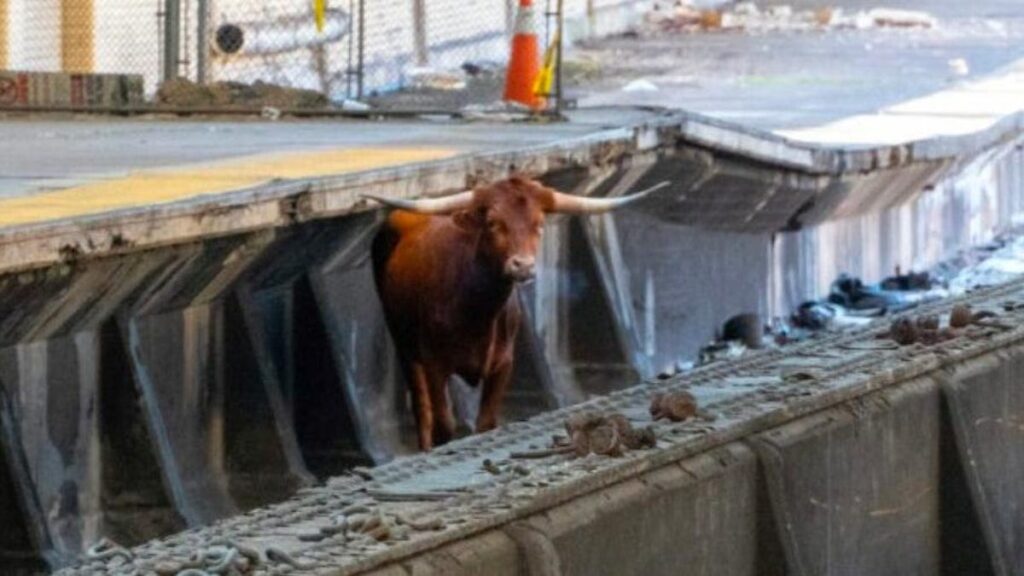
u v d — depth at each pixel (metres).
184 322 13.72
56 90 22.86
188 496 13.50
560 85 21.73
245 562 6.18
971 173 26.16
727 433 8.12
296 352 15.20
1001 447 10.16
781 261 21.25
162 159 16.77
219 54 25.80
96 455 12.91
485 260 14.46
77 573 6.30
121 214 12.14
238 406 14.27
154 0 25.70
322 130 20.31
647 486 7.52
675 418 8.31
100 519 12.90
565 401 17.48
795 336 20.52
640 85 33.19
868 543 8.94
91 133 20.08
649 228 18.86
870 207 23.08
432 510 6.91
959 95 31.92
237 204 13.17
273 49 26.62
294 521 6.86
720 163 19.28
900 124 27.50
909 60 36.59
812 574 8.36
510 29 31.86
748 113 29.14
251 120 21.98
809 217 21.38
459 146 17.53
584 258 17.94
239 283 14.12
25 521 12.10
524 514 6.95
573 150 17.09
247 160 16.53
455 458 7.88
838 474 8.68
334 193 14.14
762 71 35.19
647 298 18.84
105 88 23.08
